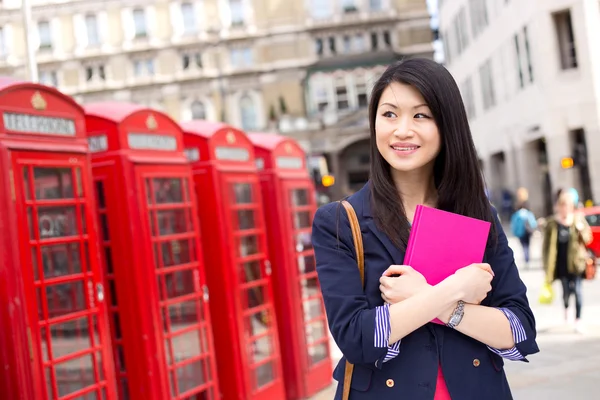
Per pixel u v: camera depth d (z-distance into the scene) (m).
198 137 6.02
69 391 4.10
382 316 1.97
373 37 43.19
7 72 42.38
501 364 2.16
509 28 25.66
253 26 43.25
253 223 6.52
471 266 2.03
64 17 43.19
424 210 2.05
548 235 9.23
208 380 5.48
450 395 2.05
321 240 2.18
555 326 9.48
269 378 6.42
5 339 3.79
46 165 4.15
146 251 4.98
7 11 42.25
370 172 2.23
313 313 7.40
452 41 35.41
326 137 42.09
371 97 2.21
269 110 43.00
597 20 21.64
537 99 23.44
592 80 21.78
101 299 4.44
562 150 22.50
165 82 43.28
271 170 6.95
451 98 2.13
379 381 2.08
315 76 42.97
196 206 5.65
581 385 6.48
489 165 30.92
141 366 4.91
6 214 3.84
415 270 2.05
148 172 5.13
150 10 43.50
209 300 6.00
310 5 43.09
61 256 4.18
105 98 43.50
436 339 2.07
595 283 13.17
